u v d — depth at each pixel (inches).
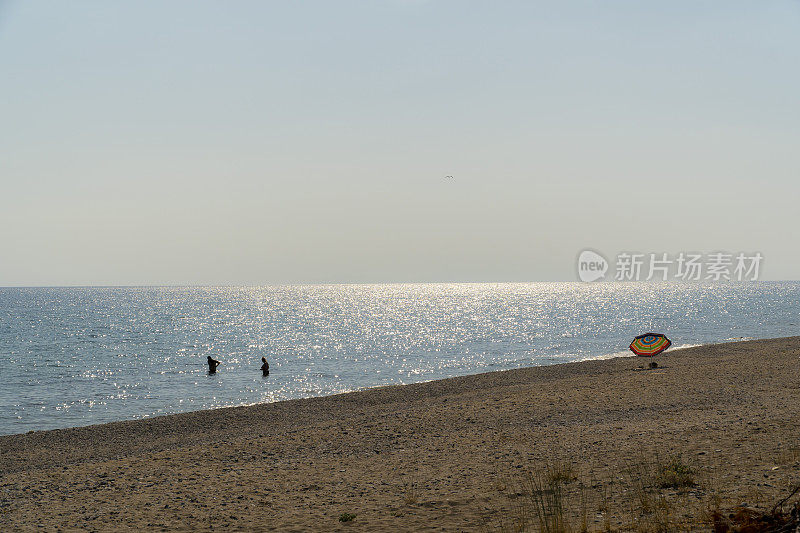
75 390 1814.7
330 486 576.1
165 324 4761.3
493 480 553.0
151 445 1015.0
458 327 4168.3
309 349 2896.2
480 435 807.1
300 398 1509.6
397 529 422.0
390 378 1968.5
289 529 439.2
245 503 524.1
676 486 468.1
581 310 6048.2
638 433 721.0
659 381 1226.0
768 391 1013.8
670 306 6510.8
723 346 2258.9
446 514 452.4
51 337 3659.0
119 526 468.4
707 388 1092.5
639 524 375.6
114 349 2965.1
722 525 339.6
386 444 791.1
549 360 2315.5
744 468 501.7
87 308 7460.6
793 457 519.8
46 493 604.4
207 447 828.0
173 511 507.2
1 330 4195.4
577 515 418.3
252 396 1665.8
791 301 7322.8
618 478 515.2
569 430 789.9
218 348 2987.2
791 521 325.1
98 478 663.1
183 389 1798.7
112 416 1440.7
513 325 4210.1
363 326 4436.5
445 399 1264.8
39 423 1376.7
